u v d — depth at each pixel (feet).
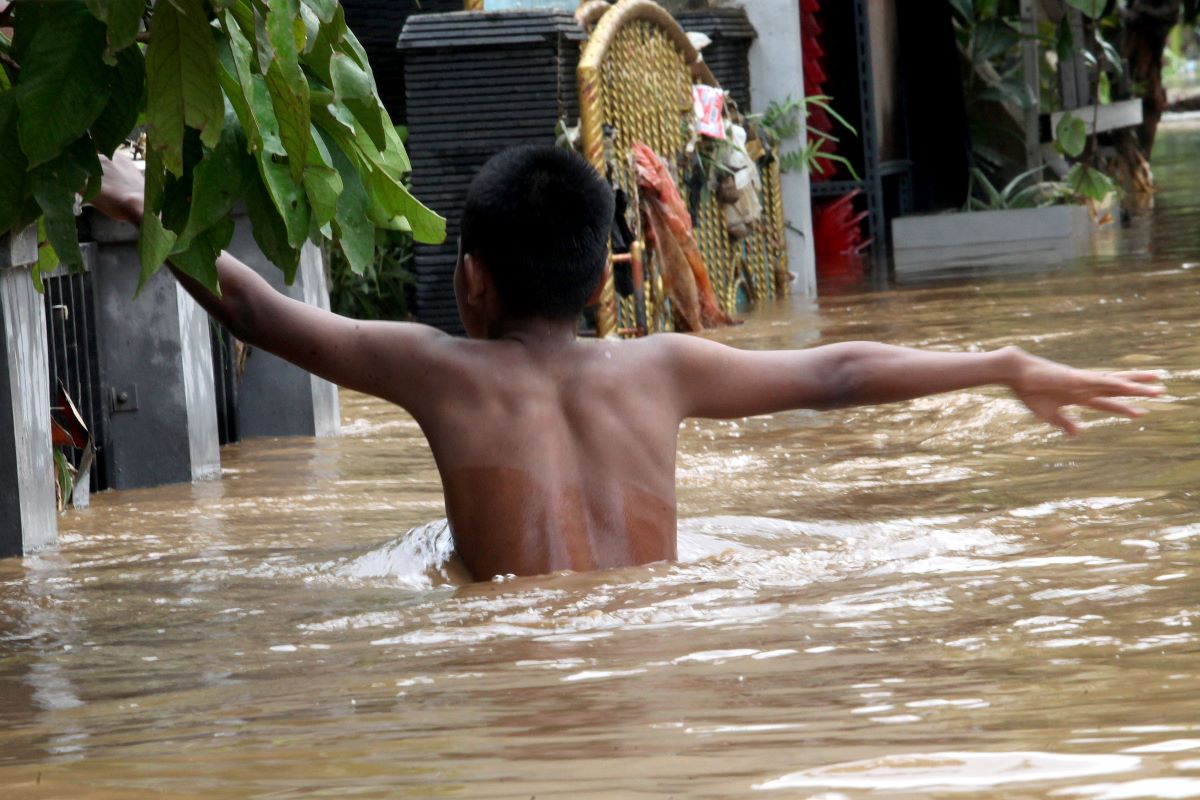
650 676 19.53
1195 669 17.88
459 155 93.25
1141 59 185.68
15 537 38.22
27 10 28.45
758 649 20.97
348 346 30.91
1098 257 111.45
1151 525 30.22
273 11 27.55
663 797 13.43
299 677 21.62
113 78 28.17
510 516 29.50
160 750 17.10
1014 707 16.33
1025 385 30.07
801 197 115.55
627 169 90.22
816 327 85.20
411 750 16.05
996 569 26.58
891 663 19.35
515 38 91.30
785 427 51.90
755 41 117.60
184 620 27.81
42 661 24.67
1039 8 165.68
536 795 13.75
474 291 31.53
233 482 49.98
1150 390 30.14
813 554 29.68
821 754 14.62
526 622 24.63
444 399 30.45
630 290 87.40
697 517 35.60
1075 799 12.72
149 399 51.24
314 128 29.78
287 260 29.76
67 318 49.14
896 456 44.27
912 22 157.38
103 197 32.04
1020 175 148.36
